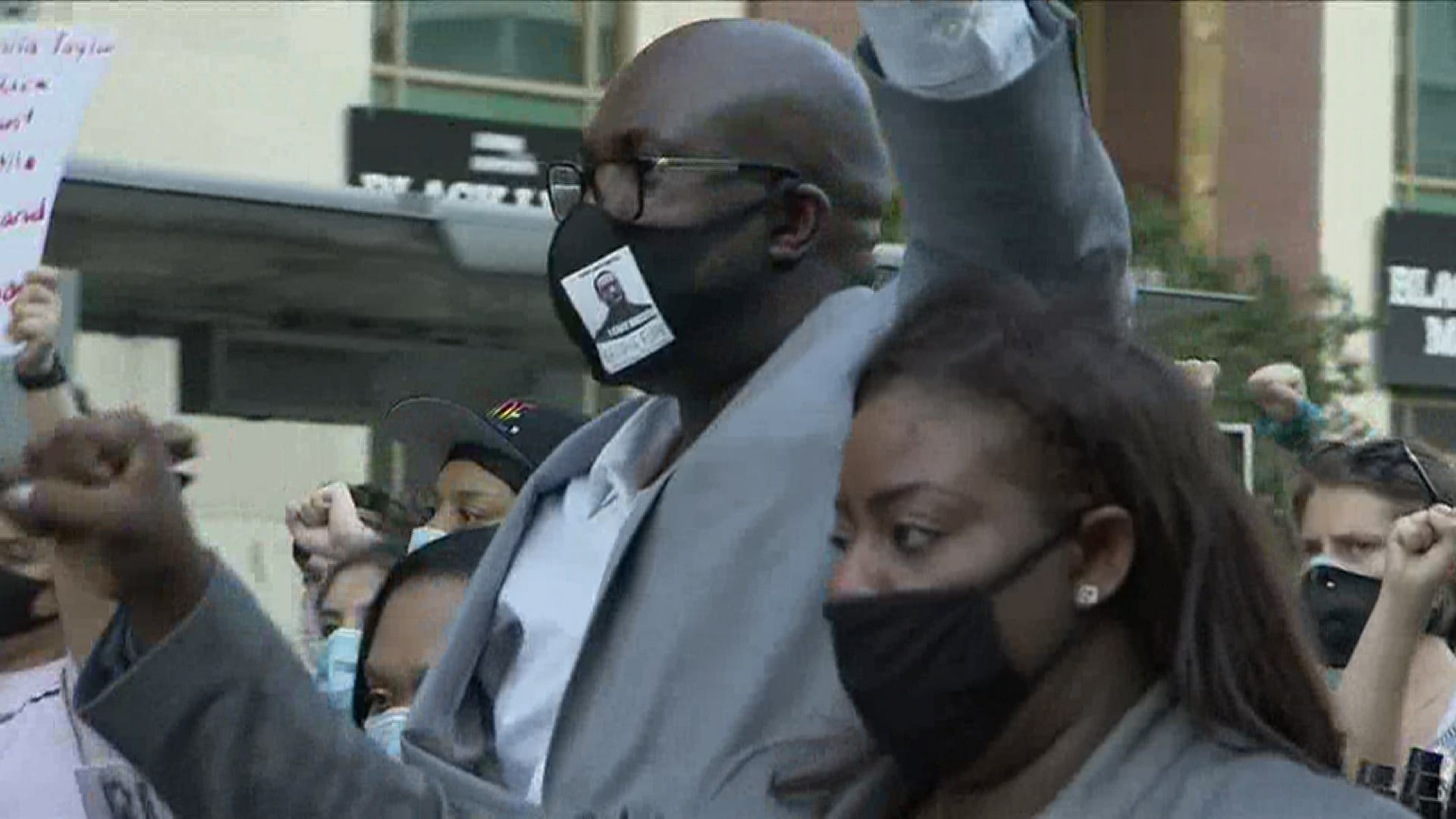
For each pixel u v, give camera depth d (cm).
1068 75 203
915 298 197
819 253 238
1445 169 1445
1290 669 189
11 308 351
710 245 234
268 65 1115
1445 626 364
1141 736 183
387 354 762
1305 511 383
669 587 222
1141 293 733
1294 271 1406
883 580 184
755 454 223
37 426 331
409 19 1183
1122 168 1445
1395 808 177
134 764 194
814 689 214
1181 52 1426
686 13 1258
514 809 225
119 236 689
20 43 350
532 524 257
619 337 239
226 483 808
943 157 204
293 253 705
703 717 216
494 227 707
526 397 773
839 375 224
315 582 504
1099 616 184
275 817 197
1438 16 1448
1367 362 1289
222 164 1097
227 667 192
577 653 229
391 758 208
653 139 235
